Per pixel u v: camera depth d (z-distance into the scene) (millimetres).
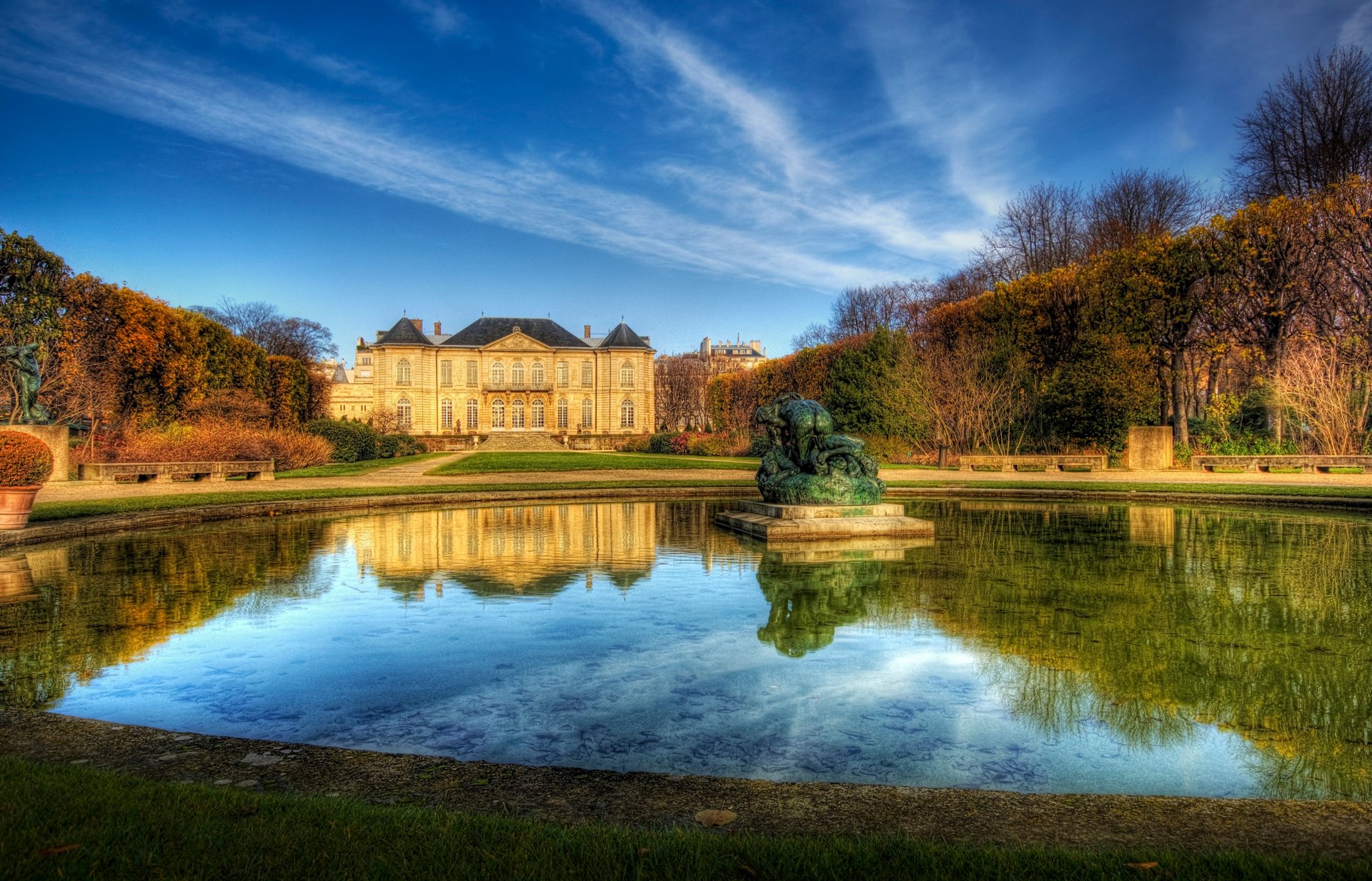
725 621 6984
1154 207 37000
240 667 5684
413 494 17859
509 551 11070
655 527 13898
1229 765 4031
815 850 2816
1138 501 19094
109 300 29219
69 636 6496
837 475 12867
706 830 3082
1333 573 9164
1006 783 3824
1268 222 26141
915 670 5594
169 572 9328
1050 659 5797
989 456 28203
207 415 30625
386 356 73438
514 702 4977
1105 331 29484
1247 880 2611
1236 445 28859
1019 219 43750
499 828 2980
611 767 3996
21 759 3648
